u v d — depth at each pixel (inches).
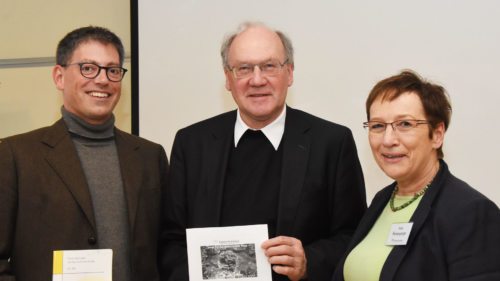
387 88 65.0
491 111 90.9
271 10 102.4
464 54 92.4
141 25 110.0
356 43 97.9
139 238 76.9
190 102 106.9
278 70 75.6
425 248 59.0
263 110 75.5
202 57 106.7
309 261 71.7
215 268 70.4
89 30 80.4
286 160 76.5
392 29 96.0
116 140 81.9
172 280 75.4
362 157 97.2
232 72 76.7
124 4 117.6
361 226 71.1
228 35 80.0
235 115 83.4
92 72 77.6
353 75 97.9
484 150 91.0
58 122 78.7
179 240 79.9
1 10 123.4
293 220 74.3
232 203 77.0
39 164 73.9
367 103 67.5
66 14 120.4
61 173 74.0
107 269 71.2
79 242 72.5
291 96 100.8
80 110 78.0
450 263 56.4
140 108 109.3
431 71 93.7
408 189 66.7
